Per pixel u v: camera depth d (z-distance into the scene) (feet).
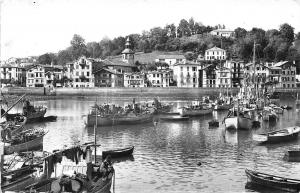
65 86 634.43
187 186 127.85
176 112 349.61
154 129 256.52
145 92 574.56
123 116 275.59
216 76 651.66
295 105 453.17
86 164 111.24
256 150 183.83
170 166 153.48
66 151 114.32
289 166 153.69
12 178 111.34
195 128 261.24
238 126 246.88
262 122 292.40
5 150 157.79
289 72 628.28
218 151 181.78
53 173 112.16
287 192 120.16
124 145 196.75
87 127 260.01
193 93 574.15
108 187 115.55
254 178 126.21
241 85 615.98
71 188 101.45
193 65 648.79
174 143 202.69
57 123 280.92
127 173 142.92
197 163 157.79
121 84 650.84
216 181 133.59
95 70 640.58
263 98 423.64
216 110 387.14
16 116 250.37
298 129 220.43
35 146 180.04
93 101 499.51
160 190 123.65
